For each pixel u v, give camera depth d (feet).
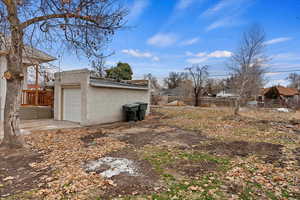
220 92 132.98
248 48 46.06
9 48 16.10
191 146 18.22
